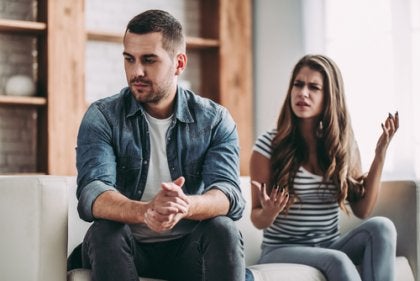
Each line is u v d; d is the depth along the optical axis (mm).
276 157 2965
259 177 2982
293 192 2934
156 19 2291
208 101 2498
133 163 2357
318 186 2945
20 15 5223
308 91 2961
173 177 2385
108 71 5500
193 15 5809
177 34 2334
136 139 2367
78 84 5023
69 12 5008
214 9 5660
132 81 2297
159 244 2355
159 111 2393
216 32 5629
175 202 2055
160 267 2383
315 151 3000
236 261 2129
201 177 2441
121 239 2098
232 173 2400
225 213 2270
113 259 2068
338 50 4980
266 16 5656
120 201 2131
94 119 2334
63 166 4961
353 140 3072
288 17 5441
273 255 2846
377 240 2752
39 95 5090
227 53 5594
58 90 4965
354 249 2842
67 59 4996
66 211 2248
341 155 2980
